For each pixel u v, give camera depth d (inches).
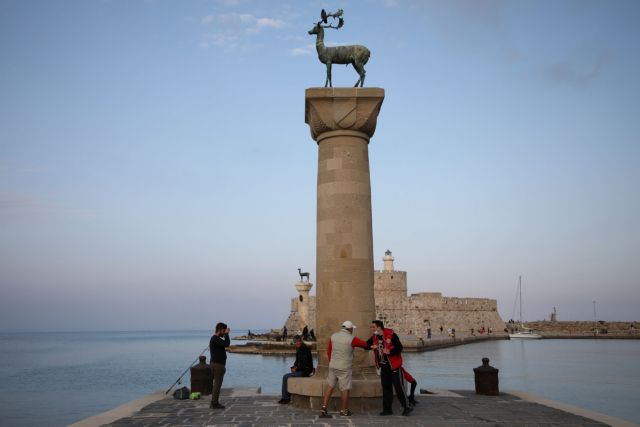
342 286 470.6
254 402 501.0
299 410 450.6
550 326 4306.1
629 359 1708.9
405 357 1758.1
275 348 2175.2
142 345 4633.4
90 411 956.6
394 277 3189.0
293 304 3346.5
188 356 2765.7
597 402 822.5
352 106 489.4
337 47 512.4
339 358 419.2
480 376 547.8
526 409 457.1
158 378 1551.4
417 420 402.3
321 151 505.0
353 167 490.3
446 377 1117.7
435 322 3238.2
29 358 2659.9
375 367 471.8
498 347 2442.2
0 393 1219.2
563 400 842.2
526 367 1429.6
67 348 4018.2
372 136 517.0
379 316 3090.6
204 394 551.2
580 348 2365.9
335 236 479.5
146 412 445.1
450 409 455.8
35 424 822.5
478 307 3575.3
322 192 494.3
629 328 4092.0
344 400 418.3
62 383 1430.9
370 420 401.7
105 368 1941.4
